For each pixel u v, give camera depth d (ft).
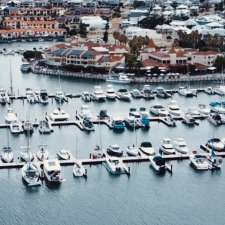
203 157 520.83
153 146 560.20
